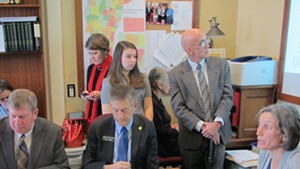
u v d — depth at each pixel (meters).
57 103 3.00
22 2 2.80
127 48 2.26
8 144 1.71
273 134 1.46
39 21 2.79
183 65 2.37
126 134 1.87
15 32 2.72
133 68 2.34
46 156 1.75
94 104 2.66
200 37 2.24
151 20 3.12
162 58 3.20
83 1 2.91
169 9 3.15
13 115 1.63
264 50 3.02
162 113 2.62
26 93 1.68
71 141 2.44
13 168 1.69
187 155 2.35
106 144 1.87
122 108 1.73
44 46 2.92
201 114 2.28
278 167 1.50
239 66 2.68
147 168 1.90
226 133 2.33
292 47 2.64
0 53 2.73
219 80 2.30
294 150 1.48
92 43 2.61
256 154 2.56
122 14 3.03
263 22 3.01
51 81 2.95
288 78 2.69
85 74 3.02
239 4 3.38
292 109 1.48
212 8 3.31
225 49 3.36
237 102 2.74
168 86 2.67
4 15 2.80
